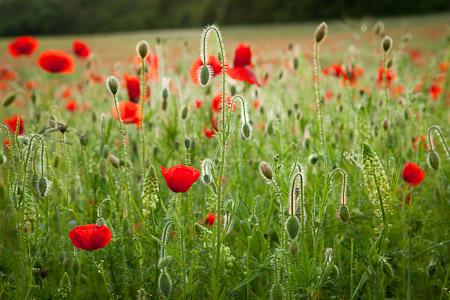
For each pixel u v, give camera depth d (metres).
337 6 26.23
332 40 10.25
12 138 2.86
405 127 4.40
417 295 3.05
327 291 2.91
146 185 2.54
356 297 2.71
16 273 2.61
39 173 2.71
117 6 40.34
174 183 2.44
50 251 3.19
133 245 2.87
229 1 31.75
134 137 4.10
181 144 4.15
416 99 4.74
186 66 6.23
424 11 22.47
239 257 2.84
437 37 10.87
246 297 2.71
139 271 2.76
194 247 2.72
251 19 30.81
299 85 5.27
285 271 2.35
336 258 2.95
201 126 4.64
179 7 37.59
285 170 3.19
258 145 4.12
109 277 2.90
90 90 6.36
